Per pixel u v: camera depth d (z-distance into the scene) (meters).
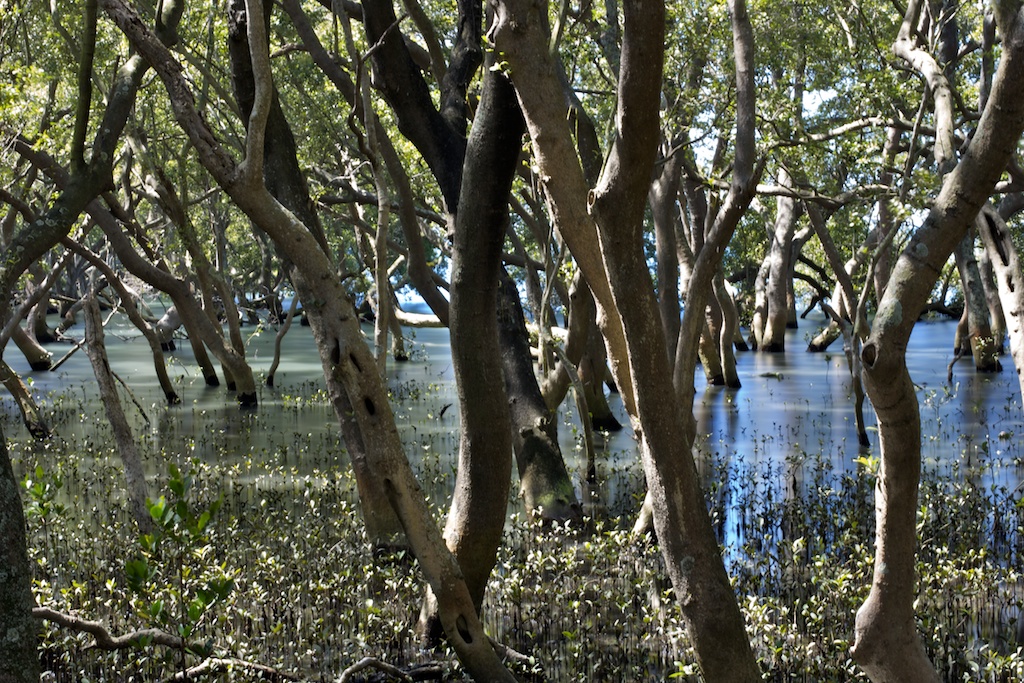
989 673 7.92
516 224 24.56
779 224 37.28
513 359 13.83
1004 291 5.36
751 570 10.62
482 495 7.86
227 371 28.08
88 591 9.46
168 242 29.36
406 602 9.60
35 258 9.10
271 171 9.52
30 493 7.89
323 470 16.44
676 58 15.12
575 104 12.59
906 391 4.55
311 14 21.05
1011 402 23.78
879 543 4.97
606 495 14.98
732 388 28.05
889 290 4.48
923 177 11.69
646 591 10.05
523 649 8.93
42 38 16.05
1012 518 12.76
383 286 7.02
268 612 9.43
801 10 16.67
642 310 5.41
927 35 15.05
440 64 11.86
